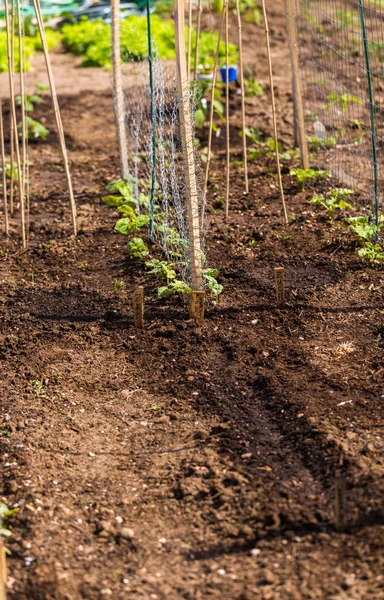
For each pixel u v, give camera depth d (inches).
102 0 643.5
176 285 219.1
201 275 217.0
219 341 203.3
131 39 367.2
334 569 128.3
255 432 167.3
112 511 146.7
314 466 153.7
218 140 354.9
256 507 144.0
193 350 199.8
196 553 135.6
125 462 160.7
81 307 223.3
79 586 129.3
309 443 159.8
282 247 252.8
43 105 409.7
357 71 455.8
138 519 144.7
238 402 178.2
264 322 210.5
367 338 199.5
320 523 138.4
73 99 422.0
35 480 154.6
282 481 150.7
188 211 210.1
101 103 416.2
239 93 411.5
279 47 526.6
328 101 382.6
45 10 596.1
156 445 165.6
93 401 182.1
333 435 160.2
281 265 241.1
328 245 251.3
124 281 237.8
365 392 176.4
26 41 552.1
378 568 127.4
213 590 127.0
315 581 126.3
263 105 400.2
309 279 231.9
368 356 191.2
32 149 361.1
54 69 500.4
